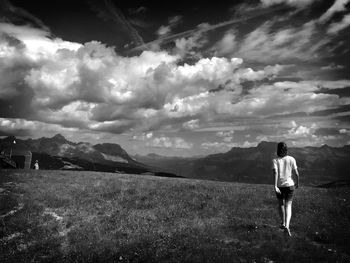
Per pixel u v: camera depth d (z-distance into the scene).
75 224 15.15
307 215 15.79
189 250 10.55
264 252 10.19
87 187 26.78
